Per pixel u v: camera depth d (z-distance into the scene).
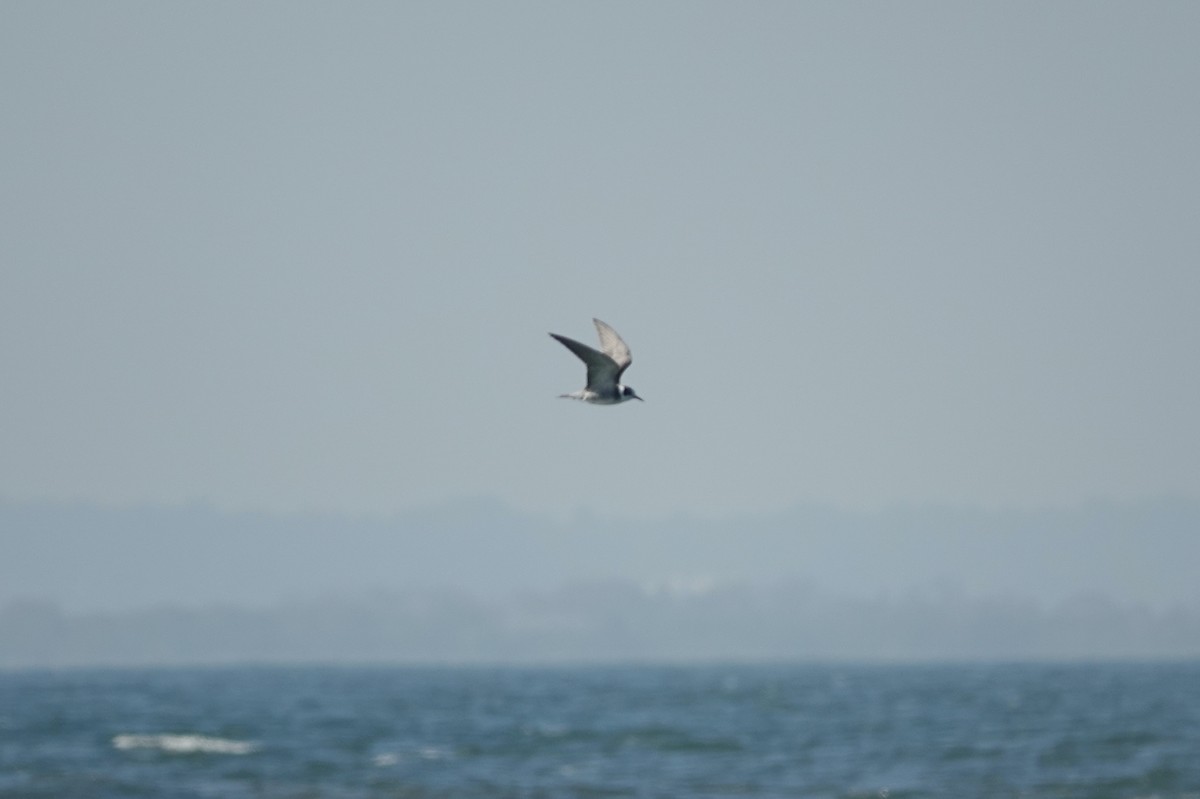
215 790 64.38
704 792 64.44
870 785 66.00
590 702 128.62
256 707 121.62
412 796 63.31
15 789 63.25
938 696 132.38
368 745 83.50
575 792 64.44
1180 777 65.75
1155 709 109.00
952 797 62.09
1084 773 68.06
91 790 63.41
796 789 65.12
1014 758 74.56
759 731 92.50
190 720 102.75
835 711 112.19
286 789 64.94
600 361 33.41
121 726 95.88
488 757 77.25
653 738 87.25
